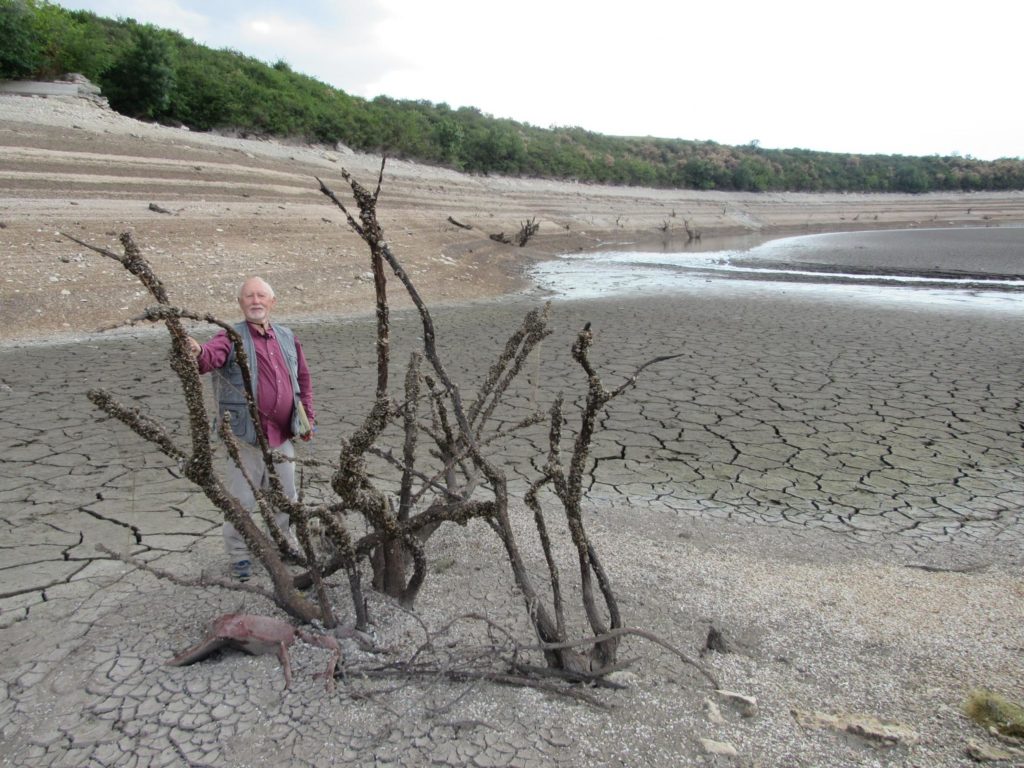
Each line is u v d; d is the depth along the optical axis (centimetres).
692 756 237
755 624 321
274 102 3008
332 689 257
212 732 240
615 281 2089
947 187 8562
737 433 694
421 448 620
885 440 678
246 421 351
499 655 279
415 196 3055
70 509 465
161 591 342
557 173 4847
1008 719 251
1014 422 738
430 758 231
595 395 255
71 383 794
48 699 258
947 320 1401
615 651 277
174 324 245
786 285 2042
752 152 8112
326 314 1326
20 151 1789
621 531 445
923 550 440
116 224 1553
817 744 244
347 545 282
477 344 1094
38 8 2372
